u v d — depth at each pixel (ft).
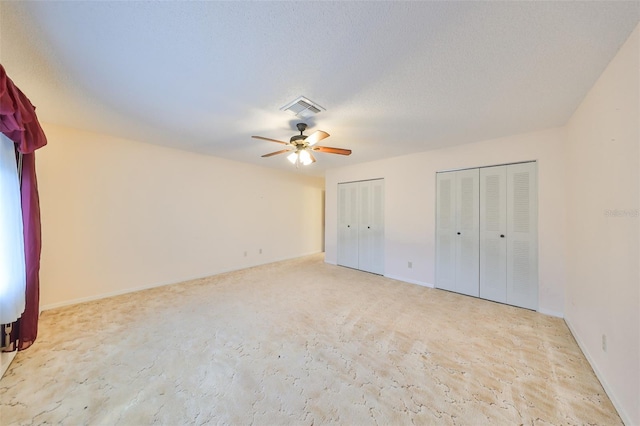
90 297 10.00
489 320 8.45
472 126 8.73
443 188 11.72
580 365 6.00
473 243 10.80
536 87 6.08
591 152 6.11
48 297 9.06
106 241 10.40
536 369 5.86
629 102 4.41
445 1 3.66
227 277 13.65
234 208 15.23
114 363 5.98
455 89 6.21
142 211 11.43
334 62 5.18
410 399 4.95
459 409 4.71
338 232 16.62
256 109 7.43
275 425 4.34
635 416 4.11
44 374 5.54
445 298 10.55
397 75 5.63
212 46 4.71
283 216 18.42
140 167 11.32
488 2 3.66
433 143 10.82
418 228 12.53
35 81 5.95
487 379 5.52
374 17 3.98
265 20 4.07
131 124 8.82
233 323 8.11
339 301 10.14
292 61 5.16
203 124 8.73
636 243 4.18
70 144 9.46
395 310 9.26
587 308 6.33
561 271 8.68
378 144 11.02
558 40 4.44
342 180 16.26
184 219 12.91
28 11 3.86
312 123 8.52
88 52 4.88
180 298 10.34
